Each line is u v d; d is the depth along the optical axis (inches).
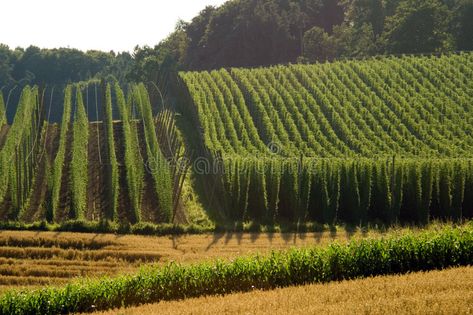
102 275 1754.4
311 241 2196.1
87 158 3048.7
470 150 3043.8
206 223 2431.1
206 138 2906.0
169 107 3644.2
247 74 3917.3
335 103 3425.2
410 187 2551.7
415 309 1138.0
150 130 3159.5
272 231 2370.8
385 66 3937.0
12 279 1804.9
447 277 1402.6
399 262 1611.7
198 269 1563.7
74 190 2448.3
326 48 5378.9
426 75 3848.4
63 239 2117.4
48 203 2406.5
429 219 2573.8
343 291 1328.7
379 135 3181.6
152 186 2758.4
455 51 4739.2
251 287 1565.0
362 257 1601.9
